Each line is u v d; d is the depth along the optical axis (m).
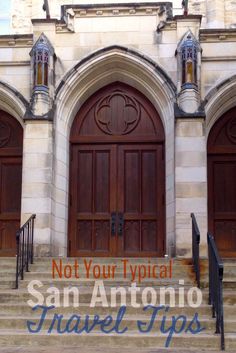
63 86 12.55
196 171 11.73
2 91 12.83
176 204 11.65
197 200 11.62
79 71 12.62
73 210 13.28
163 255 12.91
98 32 12.78
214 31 12.59
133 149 13.48
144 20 12.73
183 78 12.09
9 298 9.16
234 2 15.03
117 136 13.49
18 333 8.02
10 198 13.77
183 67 12.12
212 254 8.53
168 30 12.60
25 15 15.39
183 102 11.97
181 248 11.48
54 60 12.62
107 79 13.36
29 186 11.92
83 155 13.53
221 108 13.20
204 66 12.55
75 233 13.20
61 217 12.54
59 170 12.59
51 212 11.94
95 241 13.16
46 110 12.19
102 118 13.59
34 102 12.21
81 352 7.30
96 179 13.42
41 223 11.80
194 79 12.04
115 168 13.41
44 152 12.03
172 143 12.23
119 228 13.14
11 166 13.91
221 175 13.58
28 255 10.78
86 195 13.35
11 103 13.07
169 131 12.48
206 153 12.55
